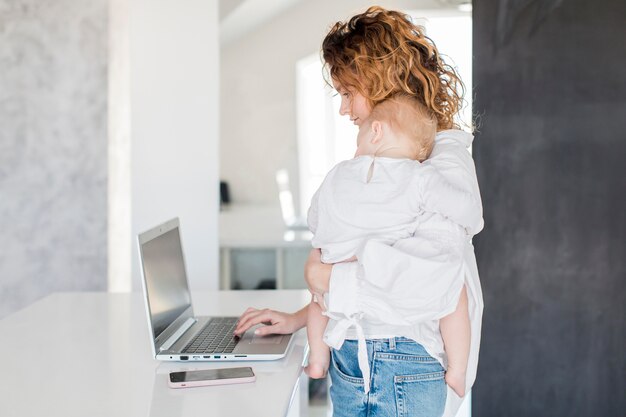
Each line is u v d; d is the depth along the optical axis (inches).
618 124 120.4
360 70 64.9
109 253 152.6
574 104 121.6
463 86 70.7
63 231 151.2
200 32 139.6
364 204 63.1
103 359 69.7
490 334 125.7
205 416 55.2
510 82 123.6
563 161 122.4
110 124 151.0
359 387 63.5
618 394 122.5
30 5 147.7
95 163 151.1
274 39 138.5
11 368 66.8
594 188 121.6
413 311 60.2
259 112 139.6
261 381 63.4
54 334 78.6
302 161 139.6
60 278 151.9
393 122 64.7
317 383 135.3
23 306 151.0
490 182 124.7
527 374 125.0
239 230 141.7
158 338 70.4
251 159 140.4
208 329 79.0
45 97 149.2
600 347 122.6
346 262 63.5
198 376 63.2
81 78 149.5
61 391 60.7
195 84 140.3
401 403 62.6
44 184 150.2
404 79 65.2
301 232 140.9
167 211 142.3
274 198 140.6
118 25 150.5
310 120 138.9
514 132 123.7
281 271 141.7
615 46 119.8
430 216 62.4
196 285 142.5
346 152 138.7
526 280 124.3
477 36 124.4
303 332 79.7
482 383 126.2
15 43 147.7
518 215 124.0
